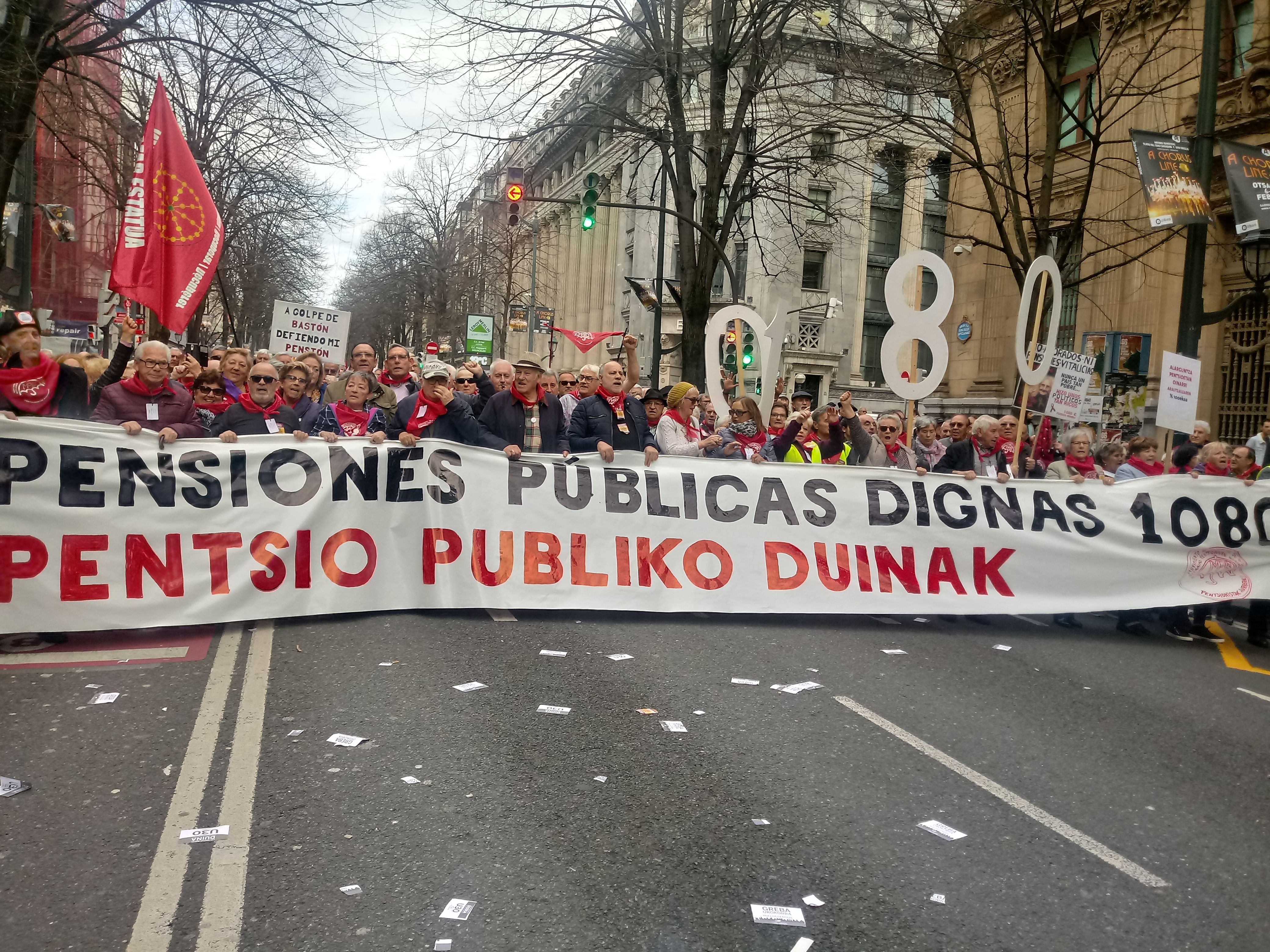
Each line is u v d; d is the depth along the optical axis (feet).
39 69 37.47
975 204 73.87
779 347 36.19
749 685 18.99
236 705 16.61
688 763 14.93
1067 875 11.99
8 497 19.94
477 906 10.62
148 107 61.77
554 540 23.90
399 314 205.77
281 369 29.76
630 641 21.97
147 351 21.66
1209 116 36.09
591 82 57.62
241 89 59.11
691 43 62.95
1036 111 66.69
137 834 12.01
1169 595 26.20
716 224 53.67
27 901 10.43
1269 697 20.57
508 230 137.08
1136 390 49.80
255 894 10.71
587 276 175.32
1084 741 16.97
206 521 21.34
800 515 25.20
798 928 10.48
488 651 20.40
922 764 15.40
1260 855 12.81
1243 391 53.93
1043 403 38.47
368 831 12.26
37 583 20.02
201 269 23.71
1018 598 25.77
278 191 74.54
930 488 25.89
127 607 20.54
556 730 16.02
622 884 11.23
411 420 24.63
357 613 23.16
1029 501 26.21
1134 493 26.61
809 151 71.77
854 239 113.70
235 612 21.38
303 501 22.17
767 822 13.03
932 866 12.03
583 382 31.86
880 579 25.30
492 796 13.41
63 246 117.08
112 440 20.83
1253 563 26.66
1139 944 10.51
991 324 72.95
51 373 22.25
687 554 24.56
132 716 15.98
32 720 15.66
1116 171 53.93
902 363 34.81
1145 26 56.95
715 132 52.85
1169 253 57.26
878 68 52.60
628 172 151.12
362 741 15.16
